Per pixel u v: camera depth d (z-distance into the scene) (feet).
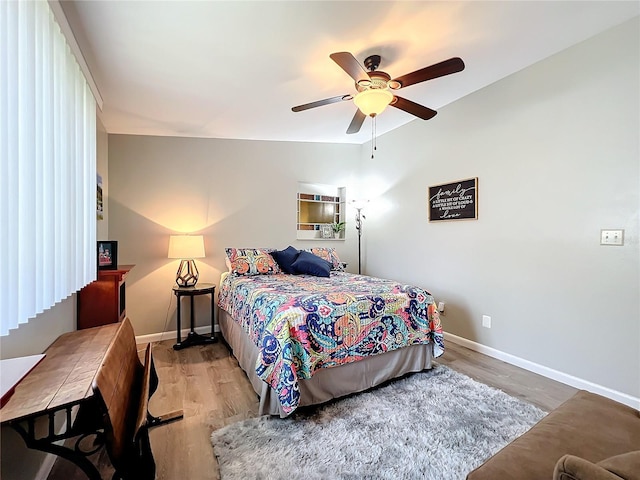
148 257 11.62
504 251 9.32
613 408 4.01
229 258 11.80
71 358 4.42
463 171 10.53
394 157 13.60
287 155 14.07
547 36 7.13
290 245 14.17
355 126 8.84
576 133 7.66
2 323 3.71
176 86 8.26
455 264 10.88
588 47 7.35
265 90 8.62
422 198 12.19
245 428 5.95
